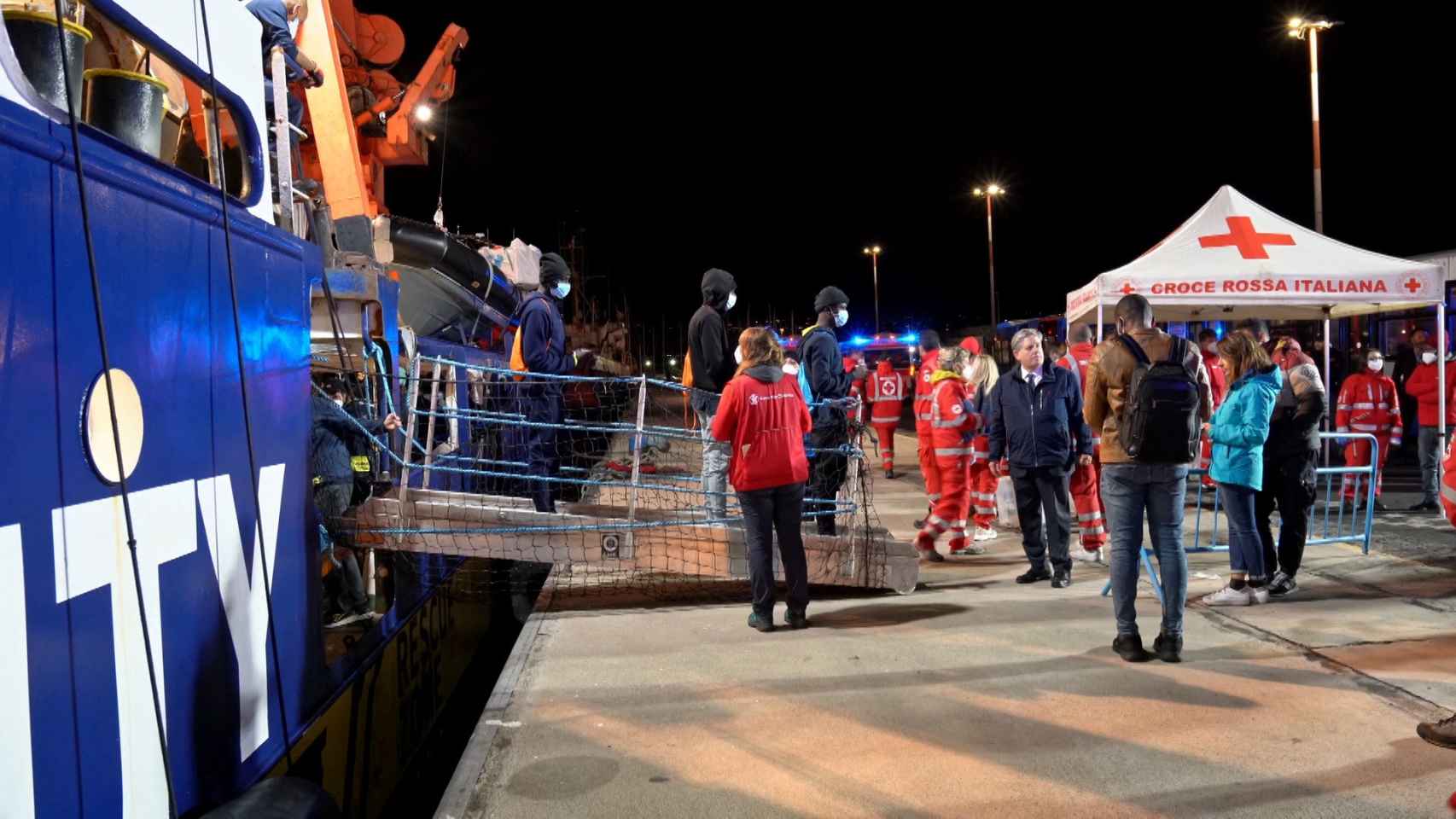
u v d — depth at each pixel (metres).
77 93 2.30
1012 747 3.44
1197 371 4.29
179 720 2.38
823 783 3.19
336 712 3.41
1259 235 8.29
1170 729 3.57
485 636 6.84
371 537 4.67
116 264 2.17
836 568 5.73
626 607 5.66
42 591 1.86
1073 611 5.38
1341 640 4.65
